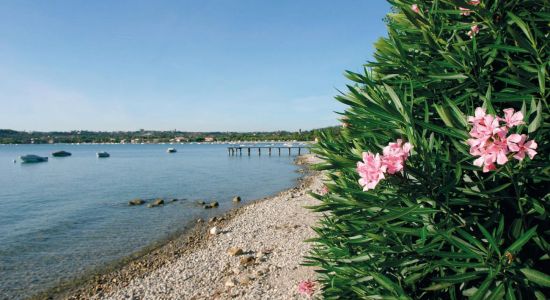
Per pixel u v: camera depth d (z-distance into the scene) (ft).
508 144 5.82
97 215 80.23
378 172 7.07
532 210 7.20
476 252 7.07
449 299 8.79
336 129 12.55
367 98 10.15
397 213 7.59
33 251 53.72
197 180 147.74
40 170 212.64
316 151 11.85
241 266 35.60
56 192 119.65
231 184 133.49
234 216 71.26
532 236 7.23
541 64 7.64
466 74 8.81
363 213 9.15
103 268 45.16
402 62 9.68
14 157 373.61
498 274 7.07
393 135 9.11
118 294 34.99
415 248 8.18
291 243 41.37
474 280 8.22
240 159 298.56
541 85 7.36
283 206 72.38
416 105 9.63
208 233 58.29
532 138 7.11
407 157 7.50
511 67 8.01
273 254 38.17
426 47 10.06
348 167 9.58
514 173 6.97
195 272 37.50
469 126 7.50
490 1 8.73
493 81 8.90
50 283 40.63
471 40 8.67
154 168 215.72
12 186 137.39
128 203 94.79
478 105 8.84
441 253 7.23
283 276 29.55
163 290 34.04
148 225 69.05
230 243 47.44
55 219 77.25
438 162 7.89
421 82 9.41
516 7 8.52
